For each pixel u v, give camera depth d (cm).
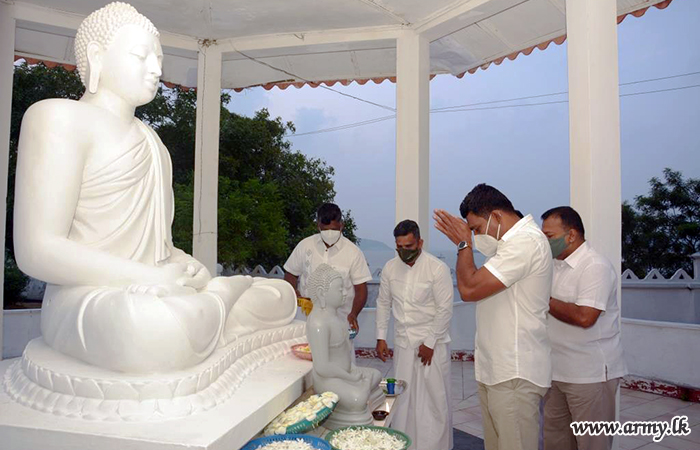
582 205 328
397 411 354
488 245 272
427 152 469
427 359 355
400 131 463
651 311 803
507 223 261
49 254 211
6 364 247
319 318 239
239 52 506
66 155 220
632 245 1508
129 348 182
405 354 365
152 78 248
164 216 261
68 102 229
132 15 248
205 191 497
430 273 356
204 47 501
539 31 479
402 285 366
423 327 363
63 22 440
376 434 208
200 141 498
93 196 235
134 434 162
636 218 1516
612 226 333
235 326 258
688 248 1401
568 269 295
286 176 1138
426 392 362
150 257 254
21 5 421
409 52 464
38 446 168
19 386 199
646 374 544
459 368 644
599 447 284
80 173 226
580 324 277
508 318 254
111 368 189
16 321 560
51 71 961
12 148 928
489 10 416
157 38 256
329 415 232
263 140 1062
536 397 252
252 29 480
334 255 402
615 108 339
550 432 315
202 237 496
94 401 178
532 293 251
